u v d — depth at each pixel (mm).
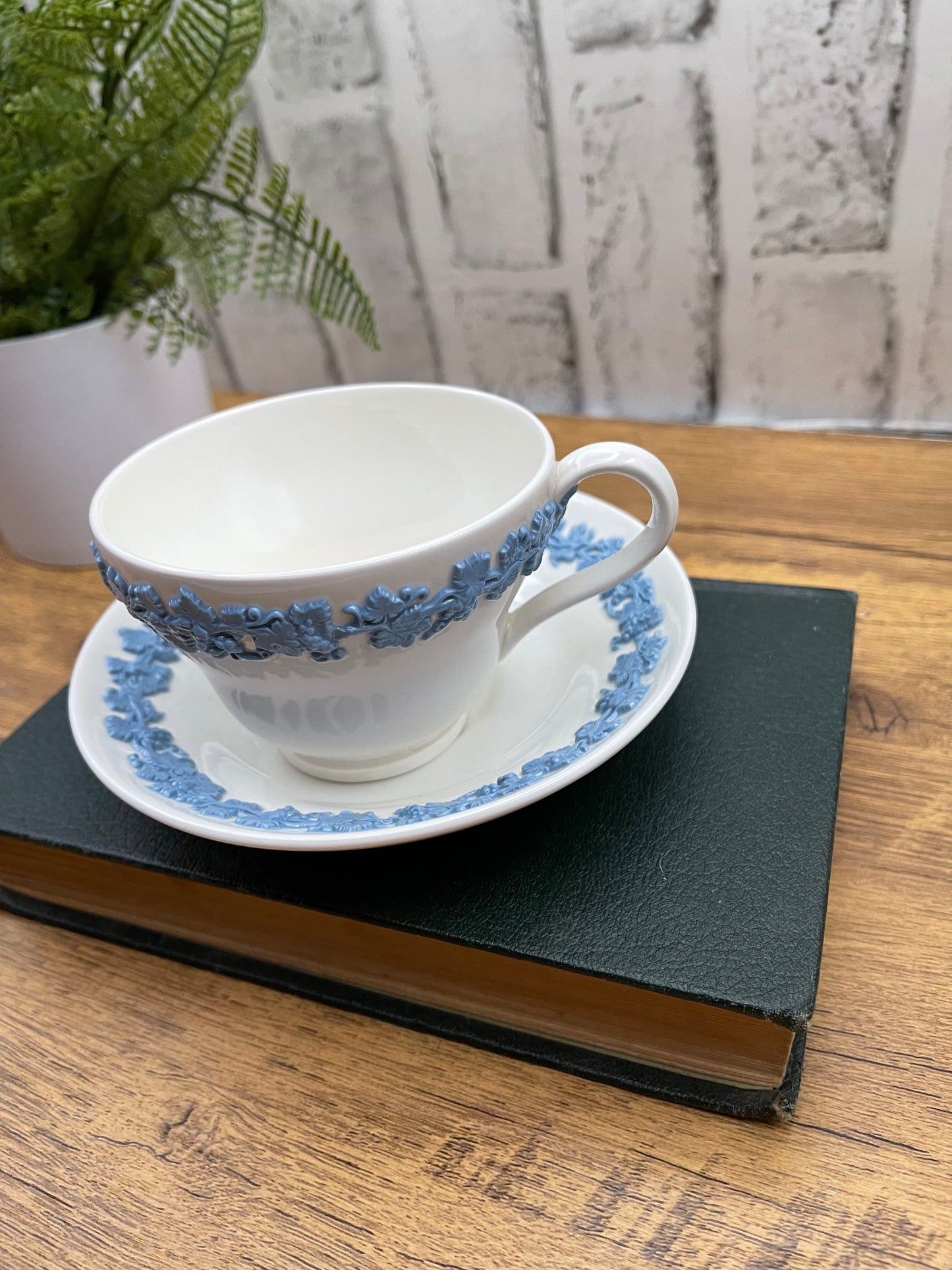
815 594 393
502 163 567
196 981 323
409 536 379
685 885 280
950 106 471
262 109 600
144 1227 254
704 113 511
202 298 494
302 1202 254
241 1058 294
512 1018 288
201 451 359
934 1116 250
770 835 292
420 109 565
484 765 324
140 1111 282
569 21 508
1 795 356
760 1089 260
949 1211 232
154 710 358
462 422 356
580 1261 233
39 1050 304
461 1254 238
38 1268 249
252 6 414
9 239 444
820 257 534
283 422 374
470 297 627
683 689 355
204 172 469
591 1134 260
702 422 619
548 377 642
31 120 412
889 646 394
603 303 596
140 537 329
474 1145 261
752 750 324
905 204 503
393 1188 254
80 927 346
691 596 338
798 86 489
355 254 636
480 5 520
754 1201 240
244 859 310
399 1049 291
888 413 573
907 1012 272
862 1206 235
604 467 294
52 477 491
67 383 466
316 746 309
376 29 548
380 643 266
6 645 481
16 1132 281
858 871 310
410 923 279
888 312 539
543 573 403
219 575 252
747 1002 242
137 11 402
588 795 317
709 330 582
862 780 339
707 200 537
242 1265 243
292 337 693
